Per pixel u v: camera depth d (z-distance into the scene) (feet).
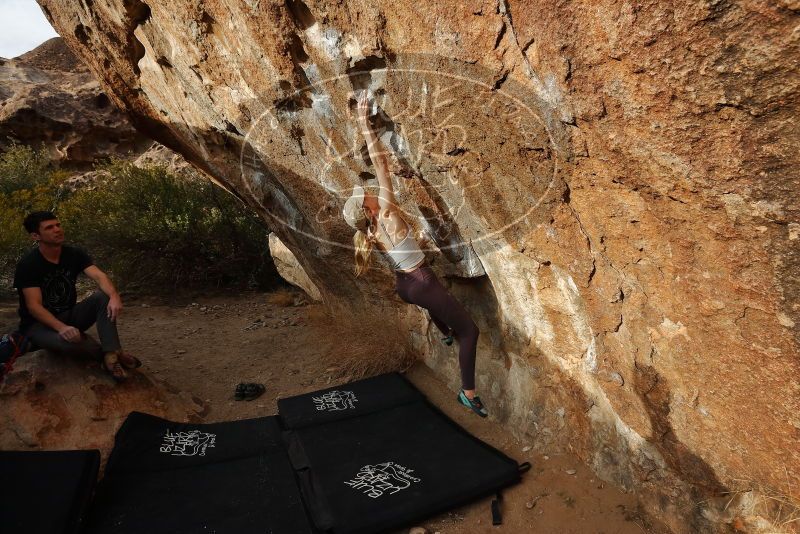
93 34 13.73
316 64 8.41
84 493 8.47
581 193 6.56
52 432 9.91
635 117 4.98
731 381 6.02
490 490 8.86
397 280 10.01
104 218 24.50
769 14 3.55
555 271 8.16
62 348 10.80
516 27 5.33
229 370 15.10
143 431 10.48
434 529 8.27
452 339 11.92
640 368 7.36
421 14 6.15
